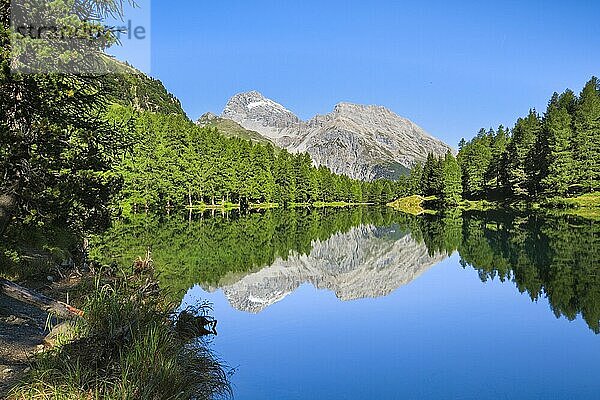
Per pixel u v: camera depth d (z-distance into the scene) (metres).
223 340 10.85
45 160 9.43
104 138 11.79
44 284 12.88
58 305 10.23
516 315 13.58
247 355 9.84
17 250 13.59
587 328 12.18
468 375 9.02
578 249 25.45
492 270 21.12
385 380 8.67
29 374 6.46
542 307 14.40
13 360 7.32
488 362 9.74
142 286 10.20
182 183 60.47
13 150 8.91
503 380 8.74
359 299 16.06
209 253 25.42
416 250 30.95
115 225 36.91
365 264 26.03
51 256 15.41
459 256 26.28
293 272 21.86
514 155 73.19
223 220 50.28
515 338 11.41
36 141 9.38
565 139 62.19
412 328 12.34
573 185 60.28
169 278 17.94
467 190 88.81
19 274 12.94
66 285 13.23
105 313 7.63
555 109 76.75
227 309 13.86
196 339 10.23
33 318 9.65
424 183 104.44
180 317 10.52
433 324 12.76
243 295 15.86
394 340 11.20
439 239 36.19
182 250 25.36
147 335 7.31
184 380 7.05
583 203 55.00
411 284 18.91
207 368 8.33
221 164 69.81
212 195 68.62
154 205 56.59
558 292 16.27
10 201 9.41
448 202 83.62
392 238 39.78
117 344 7.07
